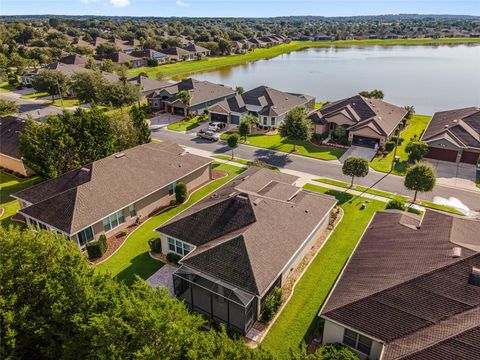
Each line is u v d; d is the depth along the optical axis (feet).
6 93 303.89
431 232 81.05
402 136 197.47
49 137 124.57
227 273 76.84
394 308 64.18
